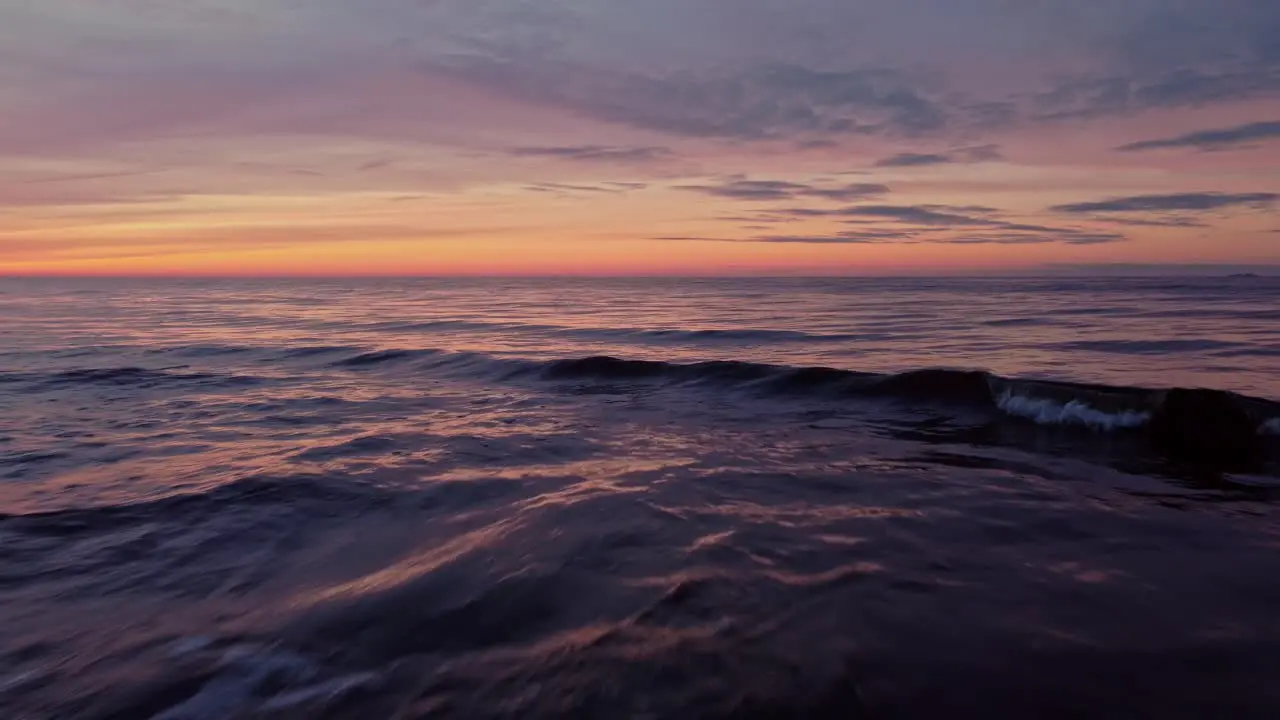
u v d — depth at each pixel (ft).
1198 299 108.27
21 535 13.98
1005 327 62.08
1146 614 10.05
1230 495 16.37
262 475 18.40
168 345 55.67
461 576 11.71
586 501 16.11
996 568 11.89
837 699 7.89
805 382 33.17
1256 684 8.11
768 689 8.09
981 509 15.39
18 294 188.44
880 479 18.07
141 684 8.46
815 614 10.07
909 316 79.36
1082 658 8.79
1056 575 11.57
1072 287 181.88
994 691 8.05
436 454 21.09
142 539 13.80
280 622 10.11
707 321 78.28
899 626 9.70
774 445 22.43
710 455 21.01
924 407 28.89
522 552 12.81
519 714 7.68
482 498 16.56
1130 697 7.89
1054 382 28.76
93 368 42.09
